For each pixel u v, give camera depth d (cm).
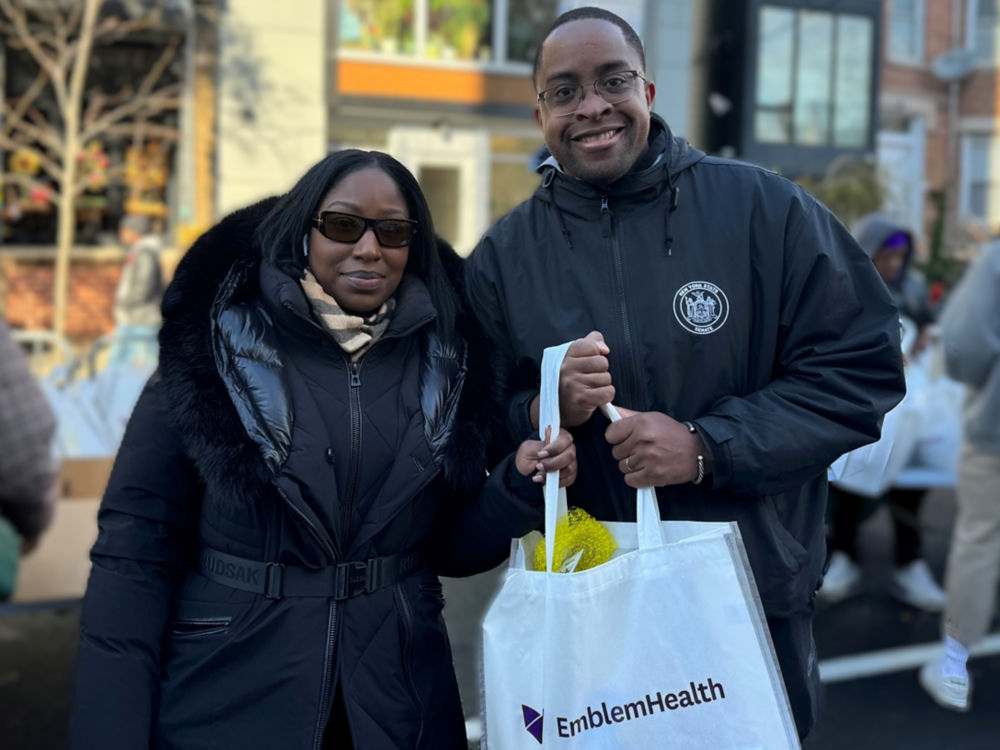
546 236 192
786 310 183
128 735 164
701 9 1082
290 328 173
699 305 181
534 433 187
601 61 180
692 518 182
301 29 1081
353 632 171
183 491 175
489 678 172
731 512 182
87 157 1058
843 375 177
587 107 180
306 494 167
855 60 1236
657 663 165
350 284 175
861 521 481
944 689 228
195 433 165
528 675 169
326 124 1112
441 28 1163
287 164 1095
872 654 417
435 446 176
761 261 183
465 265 200
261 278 174
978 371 351
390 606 175
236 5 1054
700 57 1090
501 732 169
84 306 1062
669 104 1077
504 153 1212
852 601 479
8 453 211
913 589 473
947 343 362
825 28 1200
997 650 418
